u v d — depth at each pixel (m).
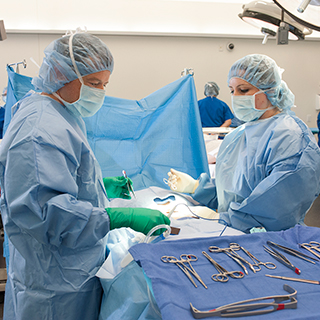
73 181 0.94
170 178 1.60
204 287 0.70
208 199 1.54
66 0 4.79
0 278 1.84
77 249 1.01
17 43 4.76
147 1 5.04
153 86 5.36
